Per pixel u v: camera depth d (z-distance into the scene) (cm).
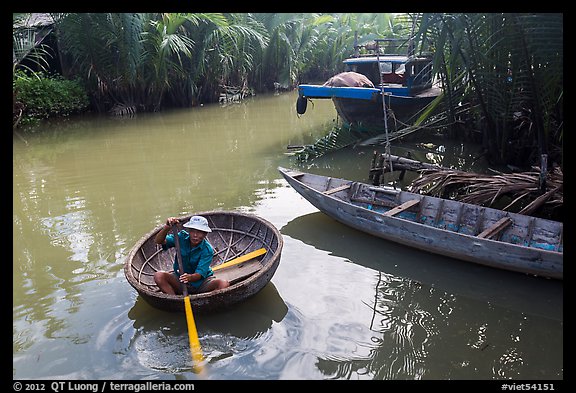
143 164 946
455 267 505
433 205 592
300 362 365
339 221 606
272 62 2180
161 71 1571
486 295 457
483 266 500
